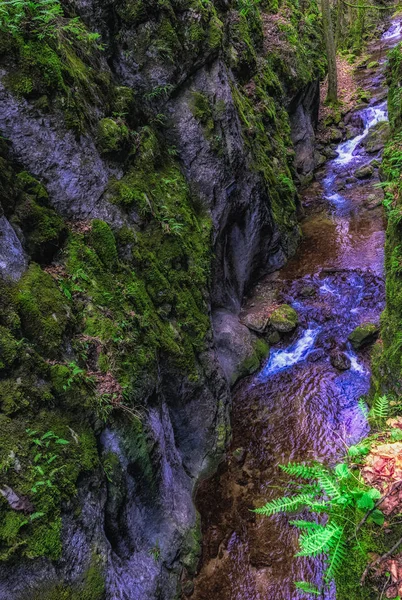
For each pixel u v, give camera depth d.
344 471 3.10
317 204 12.68
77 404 3.82
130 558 4.39
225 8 9.59
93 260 4.70
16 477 3.10
